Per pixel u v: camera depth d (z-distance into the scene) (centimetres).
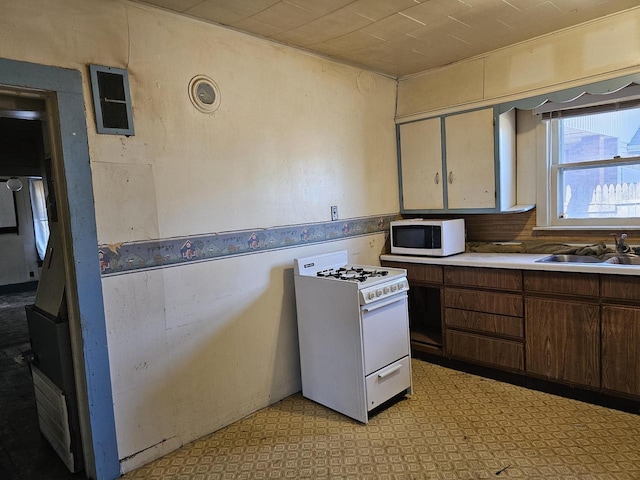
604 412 247
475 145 327
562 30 278
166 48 225
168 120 227
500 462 206
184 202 235
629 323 237
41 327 231
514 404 262
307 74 298
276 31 260
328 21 248
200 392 244
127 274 214
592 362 252
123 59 210
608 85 264
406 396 281
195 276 241
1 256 768
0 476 220
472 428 238
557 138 319
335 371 264
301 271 280
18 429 271
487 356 300
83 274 198
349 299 249
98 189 203
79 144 196
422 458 213
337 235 325
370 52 304
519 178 338
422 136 359
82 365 205
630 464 198
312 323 274
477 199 331
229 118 254
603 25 263
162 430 229
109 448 208
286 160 287
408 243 342
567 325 260
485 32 275
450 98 338
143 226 219
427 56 318
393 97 372
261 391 275
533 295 273
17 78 178
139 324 219
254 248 269
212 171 246
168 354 230
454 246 330
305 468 211
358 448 226
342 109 326
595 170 305
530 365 279
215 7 223
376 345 256
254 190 268
